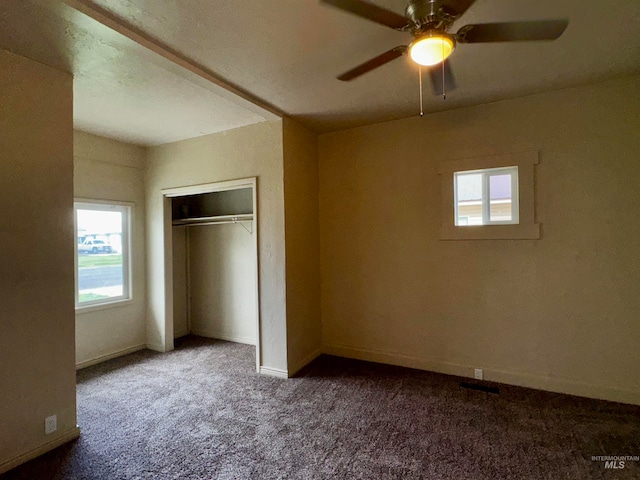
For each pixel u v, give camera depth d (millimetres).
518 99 2889
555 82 2621
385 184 3492
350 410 2586
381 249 3525
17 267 2041
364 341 3637
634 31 1957
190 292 4875
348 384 3045
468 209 3203
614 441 2127
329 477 1875
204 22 1815
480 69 2400
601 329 2660
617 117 2584
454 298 3191
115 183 3943
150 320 4203
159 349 4125
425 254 3312
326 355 3791
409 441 2182
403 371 3303
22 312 2061
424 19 1540
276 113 3119
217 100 2799
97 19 1727
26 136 2096
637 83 2527
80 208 3717
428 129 3268
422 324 3342
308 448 2135
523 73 2469
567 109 2729
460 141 3123
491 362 3049
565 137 2738
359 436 2250
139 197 4199
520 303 2924
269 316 3318
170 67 2207
